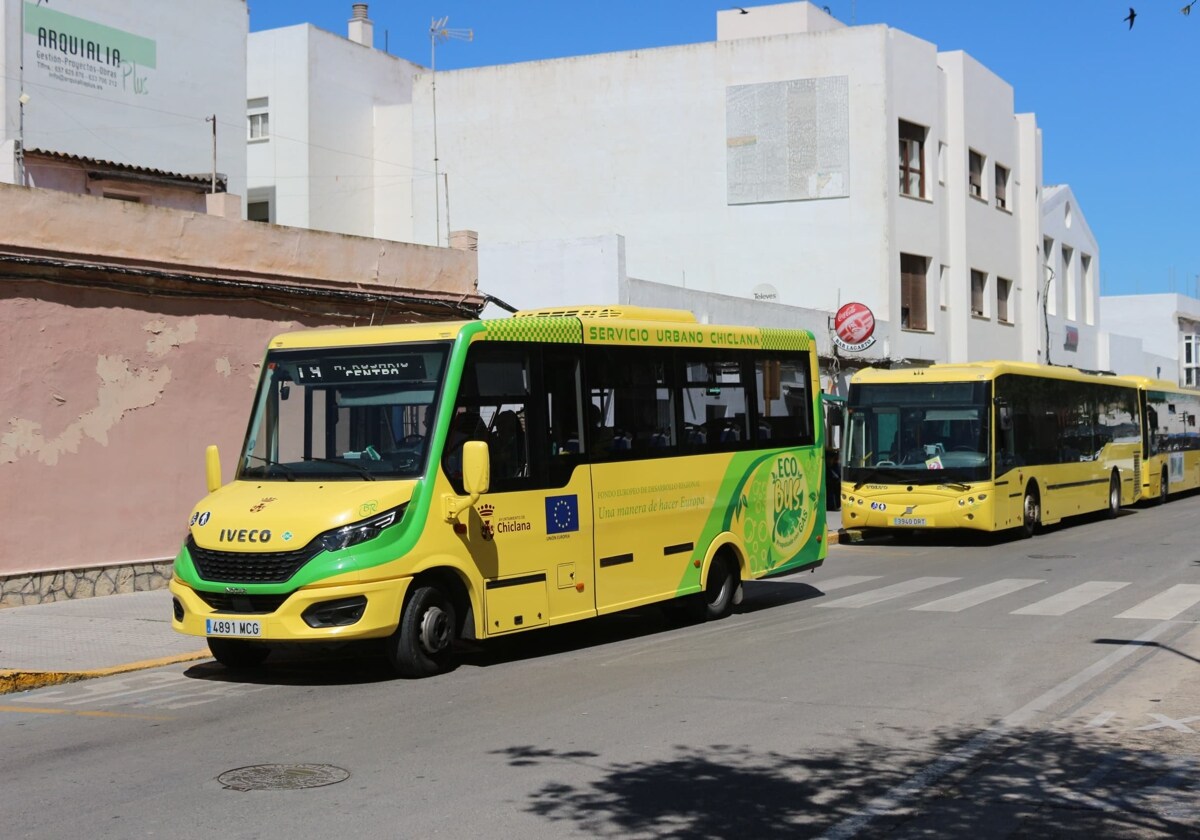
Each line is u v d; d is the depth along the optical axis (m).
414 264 19.31
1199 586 15.70
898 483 22.48
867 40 35.97
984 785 6.85
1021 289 45.50
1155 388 33.78
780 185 36.53
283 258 17.28
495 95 39.09
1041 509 24.58
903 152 37.50
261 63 39.19
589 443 11.64
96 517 15.12
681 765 7.29
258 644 10.91
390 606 9.73
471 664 10.95
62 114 26.64
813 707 8.84
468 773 7.15
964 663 10.53
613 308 12.90
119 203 15.25
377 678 10.32
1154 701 8.95
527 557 10.88
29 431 14.37
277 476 10.59
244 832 6.08
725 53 36.97
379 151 40.56
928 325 38.38
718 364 13.45
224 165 30.66
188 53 29.78
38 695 10.03
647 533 12.24
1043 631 12.22
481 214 39.16
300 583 9.49
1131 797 6.62
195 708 9.33
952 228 39.91
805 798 6.62
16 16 25.61
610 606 11.72
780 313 32.00
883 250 35.81
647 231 37.62
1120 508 30.44
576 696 9.36
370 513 9.76
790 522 14.51
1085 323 53.53
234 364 16.72
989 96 42.41
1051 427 25.47
